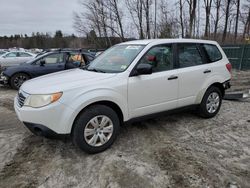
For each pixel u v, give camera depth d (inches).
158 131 180.4
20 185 118.6
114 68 161.9
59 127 133.1
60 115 132.3
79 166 134.4
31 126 136.3
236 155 145.1
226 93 280.7
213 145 158.1
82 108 136.6
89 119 139.8
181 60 181.0
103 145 147.6
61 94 132.5
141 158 141.3
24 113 135.5
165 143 160.4
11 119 214.4
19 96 150.0
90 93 138.4
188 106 188.9
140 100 158.7
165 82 168.2
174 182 119.4
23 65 361.7
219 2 1031.0
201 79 191.0
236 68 640.4
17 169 132.1
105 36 1163.9
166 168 131.0
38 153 149.3
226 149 152.7
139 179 122.0
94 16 1181.7
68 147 156.2
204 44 200.4
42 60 361.1
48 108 130.1
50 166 135.0
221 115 217.6
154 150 150.8
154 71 165.6
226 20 1051.3
